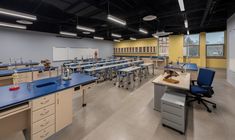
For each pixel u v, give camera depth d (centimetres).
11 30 755
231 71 502
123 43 1480
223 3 423
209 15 542
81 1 344
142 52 1306
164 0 412
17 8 425
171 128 221
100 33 1034
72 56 1102
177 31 923
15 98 165
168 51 1098
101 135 205
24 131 202
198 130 216
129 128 224
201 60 941
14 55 772
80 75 329
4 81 390
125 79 623
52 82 252
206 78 306
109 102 344
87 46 1238
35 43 862
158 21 653
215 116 262
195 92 288
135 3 424
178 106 206
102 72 648
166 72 395
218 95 384
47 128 190
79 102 344
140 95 398
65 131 216
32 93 185
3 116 147
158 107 290
